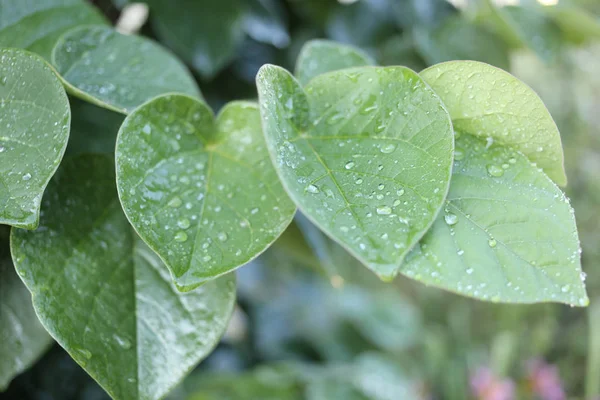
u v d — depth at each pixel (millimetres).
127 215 518
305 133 545
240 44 979
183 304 559
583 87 2184
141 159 537
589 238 2287
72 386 1038
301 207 499
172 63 623
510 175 546
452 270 515
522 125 551
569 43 970
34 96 531
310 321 2066
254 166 554
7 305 573
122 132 533
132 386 536
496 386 2012
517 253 521
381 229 504
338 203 512
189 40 813
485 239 525
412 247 515
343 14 990
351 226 504
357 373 1891
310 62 635
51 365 993
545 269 517
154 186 535
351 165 530
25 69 533
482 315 2559
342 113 549
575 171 2355
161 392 541
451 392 2201
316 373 1811
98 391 1074
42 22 624
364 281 2500
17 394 956
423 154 527
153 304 556
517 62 1908
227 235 528
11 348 571
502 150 558
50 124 526
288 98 543
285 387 1651
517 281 514
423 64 981
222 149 561
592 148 2377
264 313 1850
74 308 538
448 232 525
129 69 608
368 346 2168
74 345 529
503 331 2297
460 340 2467
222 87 976
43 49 620
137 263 563
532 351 2270
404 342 2215
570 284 513
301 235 730
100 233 562
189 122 559
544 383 2086
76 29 603
